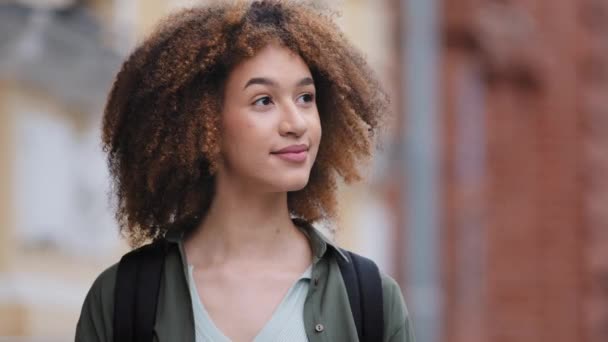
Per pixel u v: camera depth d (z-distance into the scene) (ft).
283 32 13.32
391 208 41.29
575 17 57.36
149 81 13.69
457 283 48.67
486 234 51.60
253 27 13.26
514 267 53.62
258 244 13.42
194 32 13.55
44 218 32.94
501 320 52.85
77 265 33.63
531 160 54.95
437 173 47.85
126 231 14.43
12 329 31.50
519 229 53.93
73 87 33.47
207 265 13.42
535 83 54.60
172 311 13.12
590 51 57.93
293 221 13.88
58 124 33.35
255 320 13.03
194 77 13.47
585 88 57.67
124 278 13.37
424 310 34.86
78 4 33.47
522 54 53.06
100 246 34.35
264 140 13.12
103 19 34.19
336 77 13.85
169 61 13.58
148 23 35.45
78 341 13.60
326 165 14.34
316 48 13.57
